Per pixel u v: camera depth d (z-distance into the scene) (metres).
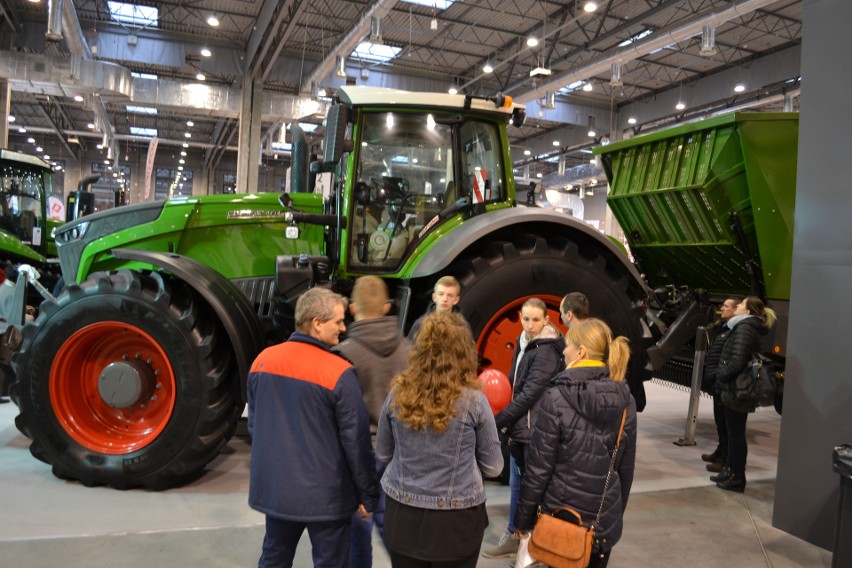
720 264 5.03
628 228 5.64
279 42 13.34
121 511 3.21
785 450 3.24
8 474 3.70
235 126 22.30
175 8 14.02
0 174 8.05
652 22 12.66
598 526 2.07
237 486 3.62
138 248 4.35
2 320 4.90
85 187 8.63
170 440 3.42
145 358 3.71
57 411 3.53
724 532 3.23
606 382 2.12
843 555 2.50
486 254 3.78
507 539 2.85
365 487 2.05
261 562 2.14
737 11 9.36
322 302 2.11
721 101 15.58
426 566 1.88
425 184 4.12
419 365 1.89
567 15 12.88
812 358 3.12
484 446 1.93
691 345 5.32
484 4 12.58
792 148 4.37
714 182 4.52
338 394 2.01
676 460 4.49
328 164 3.88
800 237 3.19
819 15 3.10
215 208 4.40
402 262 4.06
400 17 13.27
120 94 14.02
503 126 4.30
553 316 3.89
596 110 18.30
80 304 3.49
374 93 3.98
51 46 15.16
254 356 3.53
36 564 2.62
